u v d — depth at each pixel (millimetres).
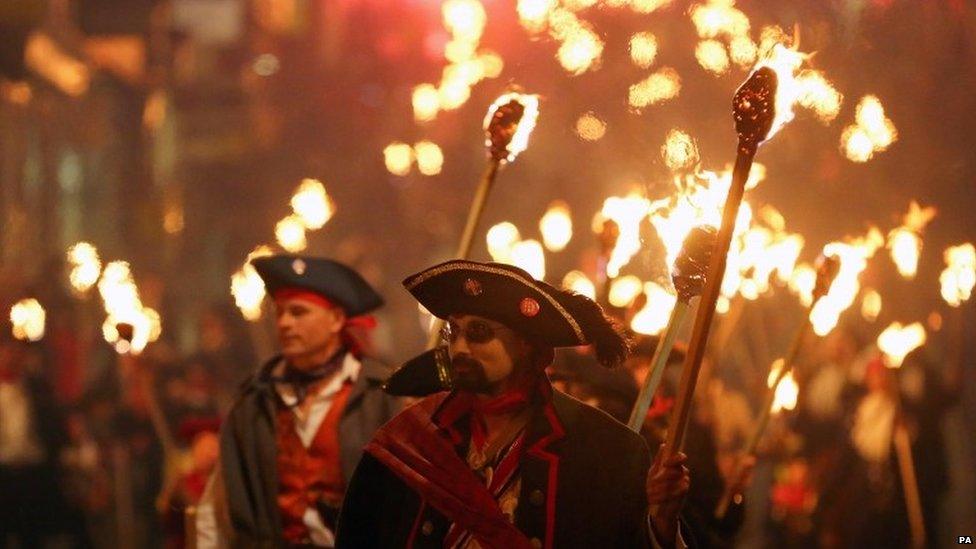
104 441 25016
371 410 12828
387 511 8312
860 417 20078
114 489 24875
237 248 45562
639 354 11453
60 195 39875
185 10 48469
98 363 30000
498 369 8117
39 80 38094
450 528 8164
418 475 8133
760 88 7535
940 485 19875
